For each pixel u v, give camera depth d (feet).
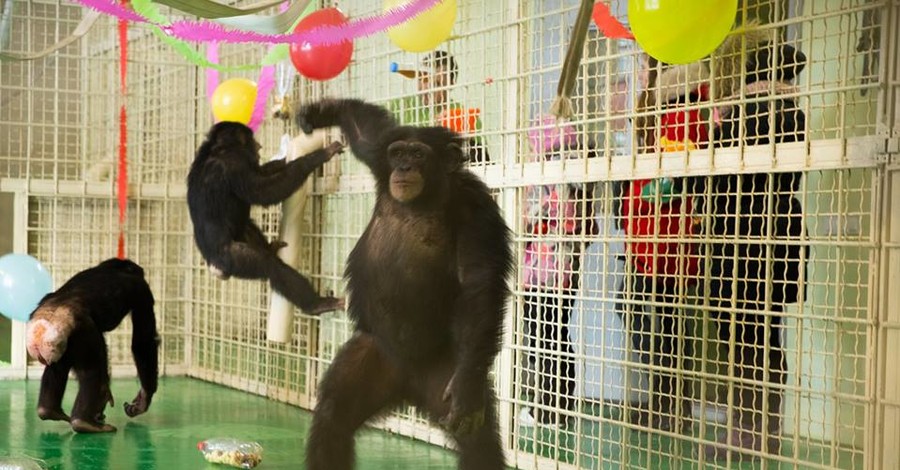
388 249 16.74
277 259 26.27
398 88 26.73
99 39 34.14
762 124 19.19
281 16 17.25
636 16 15.31
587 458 21.45
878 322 15.61
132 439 23.48
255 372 30.94
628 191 20.89
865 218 21.83
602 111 21.66
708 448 21.15
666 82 19.67
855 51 17.49
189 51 22.50
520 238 21.27
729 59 18.86
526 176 21.39
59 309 23.67
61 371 24.25
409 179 16.15
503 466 16.47
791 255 19.84
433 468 20.92
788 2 18.49
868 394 15.72
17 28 33.53
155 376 26.14
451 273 16.62
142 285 26.02
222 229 26.73
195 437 23.76
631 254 19.10
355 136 18.84
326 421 16.37
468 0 25.14
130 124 34.65
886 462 15.49
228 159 26.76
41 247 32.60
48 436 23.63
